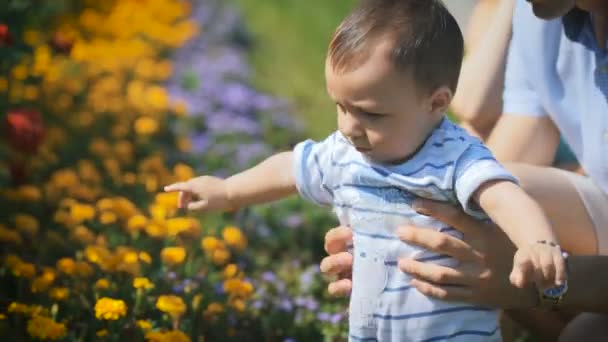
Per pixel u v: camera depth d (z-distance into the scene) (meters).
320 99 9.16
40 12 7.88
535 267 2.80
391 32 3.04
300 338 4.47
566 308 3.50
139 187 6.11
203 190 3.53
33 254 4.96
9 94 6.43
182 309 4.05
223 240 5.49
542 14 3.21
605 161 3.63
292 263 5.44
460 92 4.26
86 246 4.99
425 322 3.24
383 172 3.20
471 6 6.39
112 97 7.54
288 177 3.48
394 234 3.25
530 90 3.94
